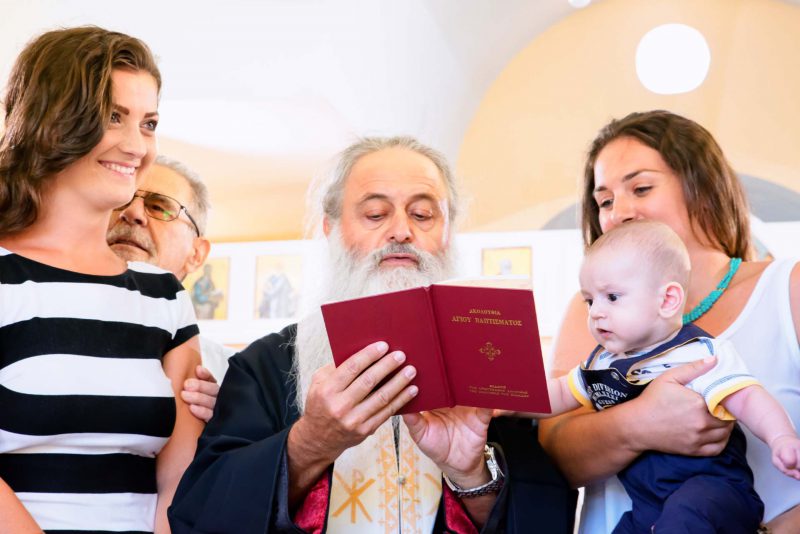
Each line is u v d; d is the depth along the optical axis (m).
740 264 2.67
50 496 2.28
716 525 2.16
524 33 10.29
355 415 2.17
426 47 9.12
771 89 9.98
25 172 2.41
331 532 2.52
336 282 2.88
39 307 2.39
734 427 2.44
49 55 2.46
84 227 2.54
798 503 2.40
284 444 2.32
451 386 2.23
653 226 2.50
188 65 8.28
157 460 2.61
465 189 3.29
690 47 9.52
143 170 2.65
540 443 2.70
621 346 2.46
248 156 10.98
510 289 2.09
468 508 2.52
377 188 2.90
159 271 2.79
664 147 2.76
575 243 9.18
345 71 8.54
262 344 2.86
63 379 2.35
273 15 7.85
